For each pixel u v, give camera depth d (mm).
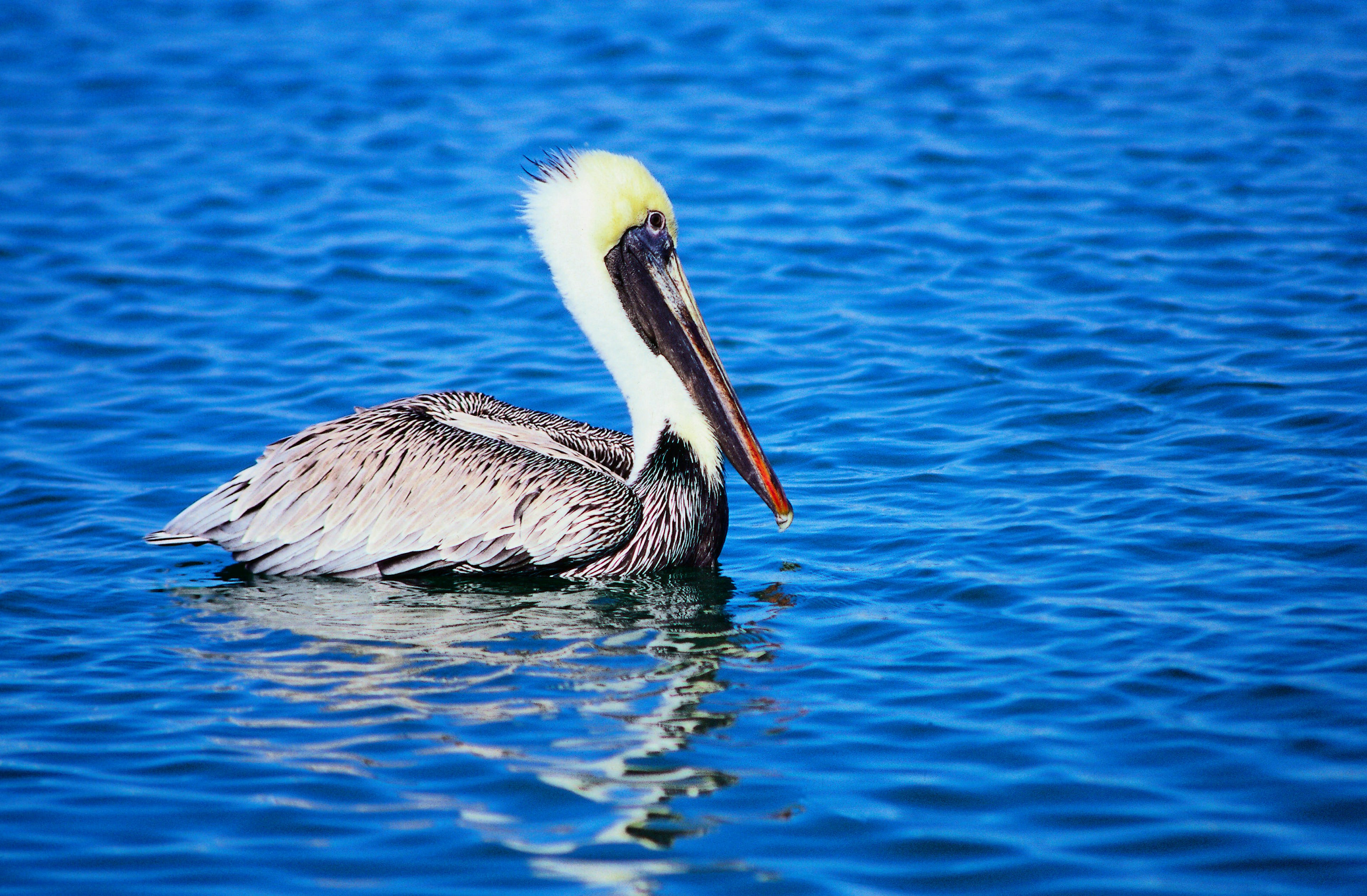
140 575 13094
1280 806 8945
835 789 9320
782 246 21828
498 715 10391
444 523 13102
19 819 9016
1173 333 17984
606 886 8344
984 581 12375
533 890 8312
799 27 33062
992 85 28828
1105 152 25094
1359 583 11836
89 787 9414
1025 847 8633
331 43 32969
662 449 13547
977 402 16484
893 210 23078
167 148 26656
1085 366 17250
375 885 8359
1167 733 9812
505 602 12719
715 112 27812
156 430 16109
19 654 11406
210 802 9227
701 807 9148
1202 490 13828
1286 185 23188
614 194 13758
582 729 10188
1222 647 10930
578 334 19172
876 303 19719
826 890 8273
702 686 10820
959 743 9828
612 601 12703
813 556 13312
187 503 14438
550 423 14250
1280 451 14578
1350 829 8688
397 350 18516
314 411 16641
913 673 10898
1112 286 19719
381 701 10641
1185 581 12086
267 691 10820
